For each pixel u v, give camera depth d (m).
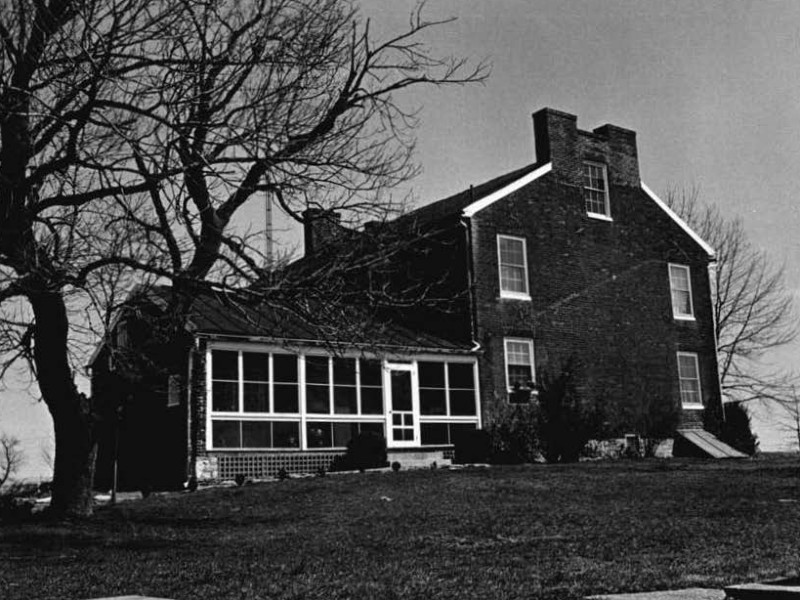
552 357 28.31
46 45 11.68
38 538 13.26
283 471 21.94
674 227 32.62
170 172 11.29
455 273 27.62
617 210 31.08
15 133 12.04
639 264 31.22
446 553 10.55
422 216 31.22
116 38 11.16
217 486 21.28
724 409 32.56
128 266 12.41
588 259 29.91
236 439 22.62
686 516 13.65
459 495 16.91
